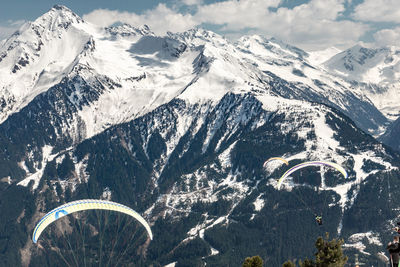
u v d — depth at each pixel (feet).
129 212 317.22
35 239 290.56
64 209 302.66
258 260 258.16
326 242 249.96
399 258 175.83
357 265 251.39
